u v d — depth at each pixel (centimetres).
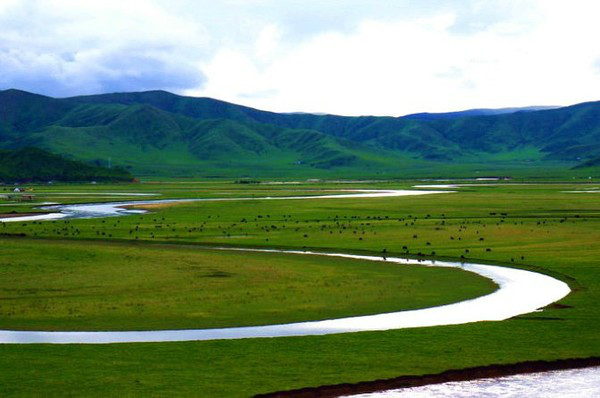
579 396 3622
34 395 3450
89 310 5441
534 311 5284
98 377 3722
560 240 9538
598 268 7225
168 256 8344
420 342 4394
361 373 3856
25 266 7525
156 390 3550
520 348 4272
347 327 4934
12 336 4672
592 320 4919
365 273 7181
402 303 5725
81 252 8631
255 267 7531
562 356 4131
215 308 5512
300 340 4450
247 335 4716
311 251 8906
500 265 7688
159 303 5694
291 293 6112
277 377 3778
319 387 3659
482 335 4544
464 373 3894
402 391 3662
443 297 5962
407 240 9762
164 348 4272
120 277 6888
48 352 4169
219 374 3806
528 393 3653
